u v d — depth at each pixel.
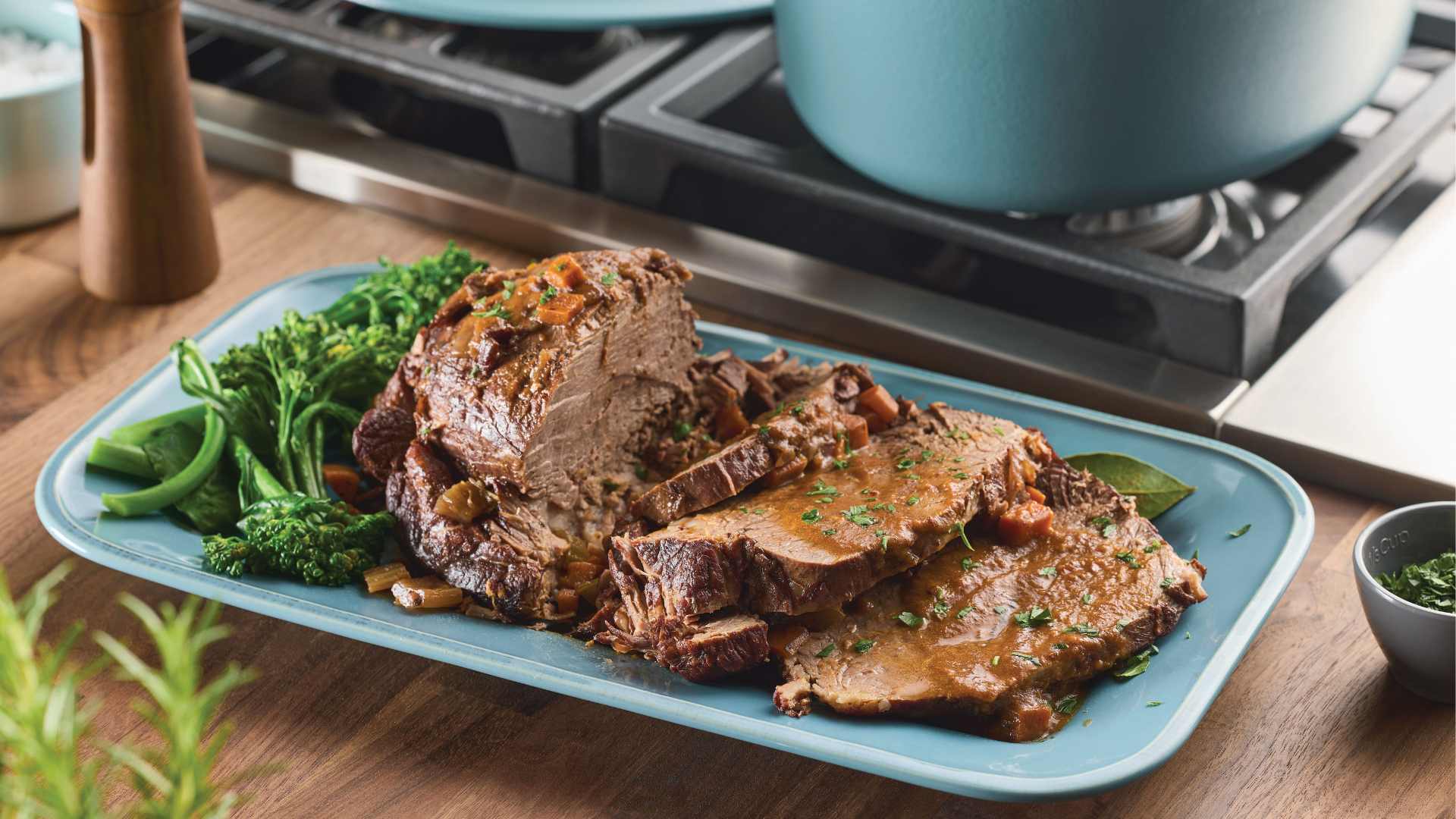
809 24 1.14
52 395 1.17
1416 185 1.25
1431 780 0.99
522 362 1.05
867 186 1.19
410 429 1.09
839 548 1.00
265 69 1.38
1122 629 0.99
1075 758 0.95
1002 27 1.08
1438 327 1.16
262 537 1.04
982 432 1.07
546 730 1.01
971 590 1.02
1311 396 1.13
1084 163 1.12
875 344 1.19
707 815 0.99
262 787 0.99
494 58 1.33
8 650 0.85
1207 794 0.99
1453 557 1.01
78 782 0.93
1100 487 1.05
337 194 1.29
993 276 1.22
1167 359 1.15
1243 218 1.22
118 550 1.04
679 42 1.30
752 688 1.00
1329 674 1.03
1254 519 1.04
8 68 1.27
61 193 1.27
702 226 1.25
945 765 0.95
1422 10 1.30
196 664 1.04
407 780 1.00
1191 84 1.09
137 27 1.16
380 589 1.04
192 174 1.21
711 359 1.12
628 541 1.03
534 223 1.24
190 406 1.12
